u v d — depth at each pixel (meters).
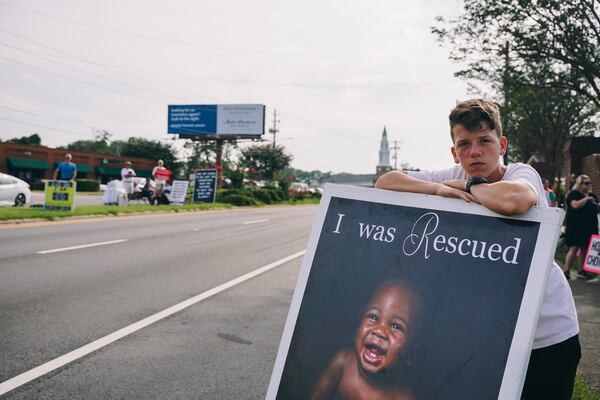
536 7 12.15
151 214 18.72
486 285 1.76
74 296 5.93
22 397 3.28
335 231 2.14
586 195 8.52
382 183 2.16
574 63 12.40
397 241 1.99
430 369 1.73
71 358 3.99
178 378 3.70
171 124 52.78
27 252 8.76
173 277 7.30
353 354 1.88
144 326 4.91
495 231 1.82
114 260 8.41
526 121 27.27
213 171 26.73
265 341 4.61
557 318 1.90
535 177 1.93
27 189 19.14
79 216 15.38
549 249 1.69
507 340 1.65
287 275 7.80
